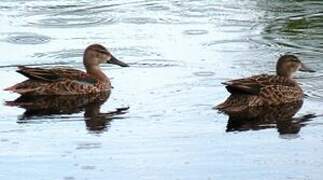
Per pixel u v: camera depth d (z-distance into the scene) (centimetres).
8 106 2019
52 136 1823
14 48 2431
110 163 1683
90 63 2186
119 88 2145
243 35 2545
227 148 1758
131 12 2770
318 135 1825
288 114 1956
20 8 2800
